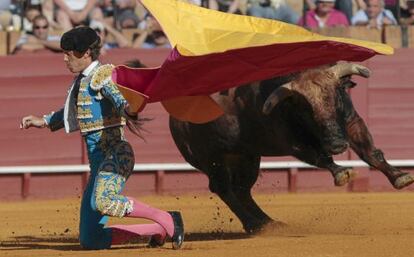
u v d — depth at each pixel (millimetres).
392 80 30625
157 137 29641
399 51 30656
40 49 30188
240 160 17781
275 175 29969
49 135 29578
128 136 29562
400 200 26125
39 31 30234
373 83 30531
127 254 12812
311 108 15859
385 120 30594
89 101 13125
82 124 13195
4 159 29344
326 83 15977
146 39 30781
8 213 23609
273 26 15164
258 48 13680
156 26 30766
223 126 17094
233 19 14992
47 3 30859
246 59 13883
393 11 32156
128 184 29547
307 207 23906
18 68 29500
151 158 29625
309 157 16188
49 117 13805
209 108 14539
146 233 13531
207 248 13555
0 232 18359
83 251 13328
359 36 30781
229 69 13930
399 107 30641
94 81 13094
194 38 13711
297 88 15891
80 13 30703
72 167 29422
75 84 13328
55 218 21906
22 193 29297
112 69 13172
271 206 24469
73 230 18797
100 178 12945
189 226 19359
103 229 13398
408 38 31188
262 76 14609
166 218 13250
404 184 16219
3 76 29438
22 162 29422
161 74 13164
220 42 13727
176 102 14375
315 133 16141
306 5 31062
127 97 12812
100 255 12781
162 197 29000
